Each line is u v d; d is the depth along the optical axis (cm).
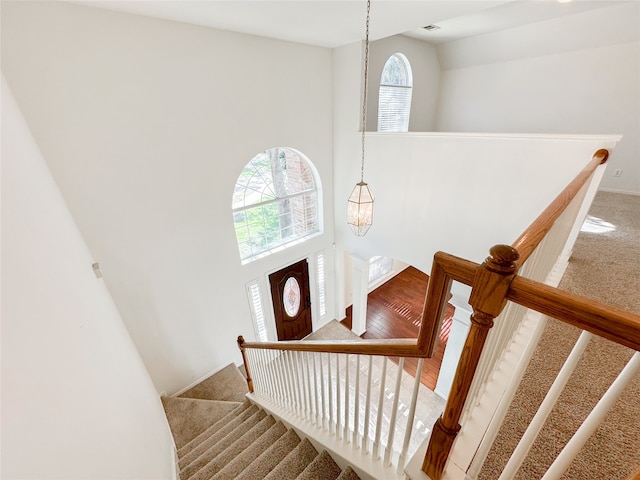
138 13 251
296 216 485
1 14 201
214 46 305
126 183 287
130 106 270
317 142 446
